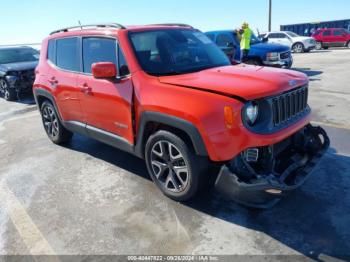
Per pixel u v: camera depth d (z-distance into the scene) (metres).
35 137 6.05
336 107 6.77
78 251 2.81
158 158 3.52
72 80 4.39
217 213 3.22
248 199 2.89
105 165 4.54
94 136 4.35
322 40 26.02
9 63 10.26
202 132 2.84
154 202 3.49
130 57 3.55
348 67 13.11
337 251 2.62
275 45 11.19
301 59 17.91
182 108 2.94
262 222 3.04
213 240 2.83
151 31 3.93
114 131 3.93
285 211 3.18
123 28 3.83
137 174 4.20
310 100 7.51
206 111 2.81
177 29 4.24
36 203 3.63
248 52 11.17
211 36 11.55
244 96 2.74
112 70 3.51
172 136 3.16
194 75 3.39
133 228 3.07
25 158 5.00
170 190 3.44
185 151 3.09
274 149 3.03
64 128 5.23
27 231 3.13
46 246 2.90
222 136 2.78
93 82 3.99
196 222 3.10
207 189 3.65
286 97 3.11
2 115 8.06
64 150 5.24
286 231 2.89
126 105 3.55
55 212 3.43
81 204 3.55
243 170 2.85
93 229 3.10
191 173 3.13
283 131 2.99
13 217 3.38
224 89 2.86
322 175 3.83
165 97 3.11
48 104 5.27
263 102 2.86
